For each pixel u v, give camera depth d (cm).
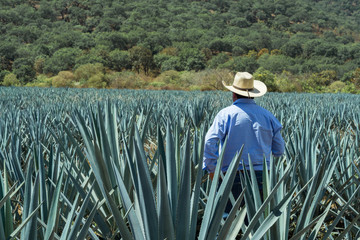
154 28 18162
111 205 217
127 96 2319
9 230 222
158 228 212
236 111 335
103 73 6431
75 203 226
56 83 6122
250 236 263
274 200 266
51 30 17925
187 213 215
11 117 769
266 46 17038
